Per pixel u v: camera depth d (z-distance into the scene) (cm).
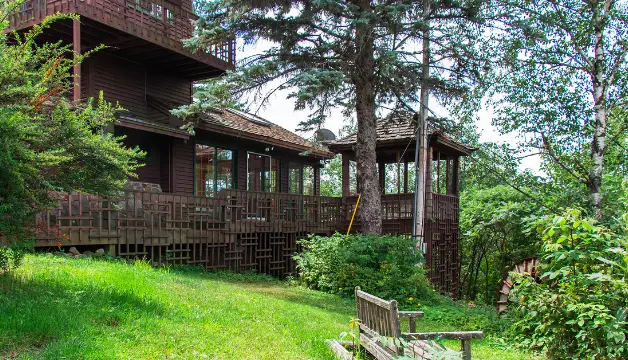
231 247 1416
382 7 1212
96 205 1027
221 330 593
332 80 1145
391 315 459
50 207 618
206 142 1817
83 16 1251
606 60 1347
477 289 2570
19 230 587
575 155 1418
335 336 679
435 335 502
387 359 477
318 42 1370
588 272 721
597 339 648
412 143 1745
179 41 1548
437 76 1462
